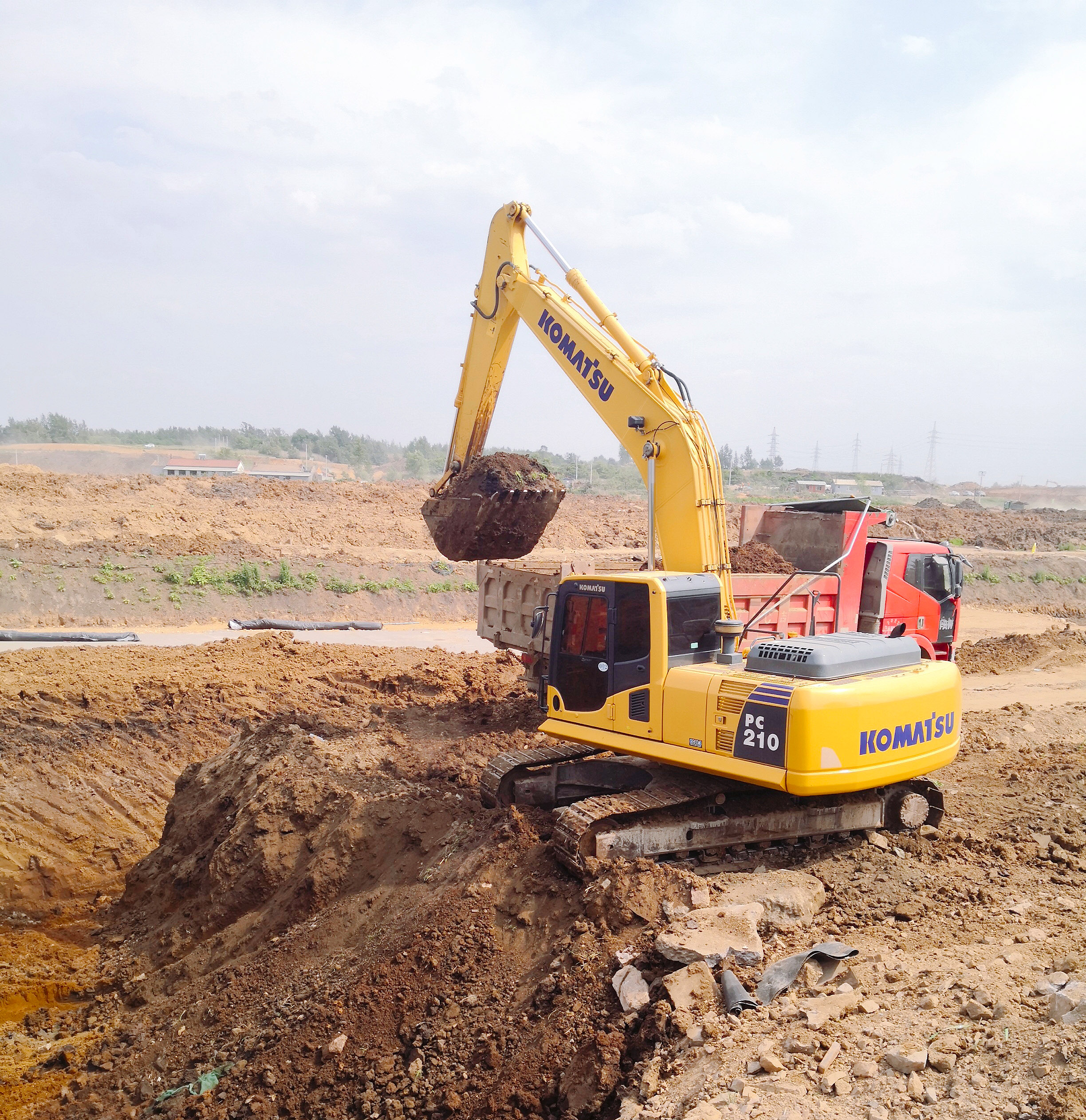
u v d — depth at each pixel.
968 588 31.64
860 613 12.80
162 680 14.77
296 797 9.90
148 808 12.61
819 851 7.82
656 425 9.00
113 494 29.38
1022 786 10.26
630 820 7.26
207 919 9.45
